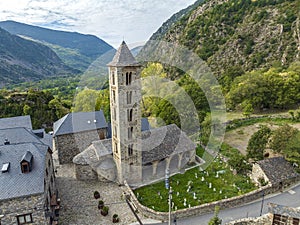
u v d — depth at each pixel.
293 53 99.69
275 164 39.78
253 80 79.31
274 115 73.62
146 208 31.91
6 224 25.58
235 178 40.16
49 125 76.38
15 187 25.84
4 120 47.88
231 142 55.03
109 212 33.16
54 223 29.59
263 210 33.00
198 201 33.97
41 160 29.33
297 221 26.20
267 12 122.69
